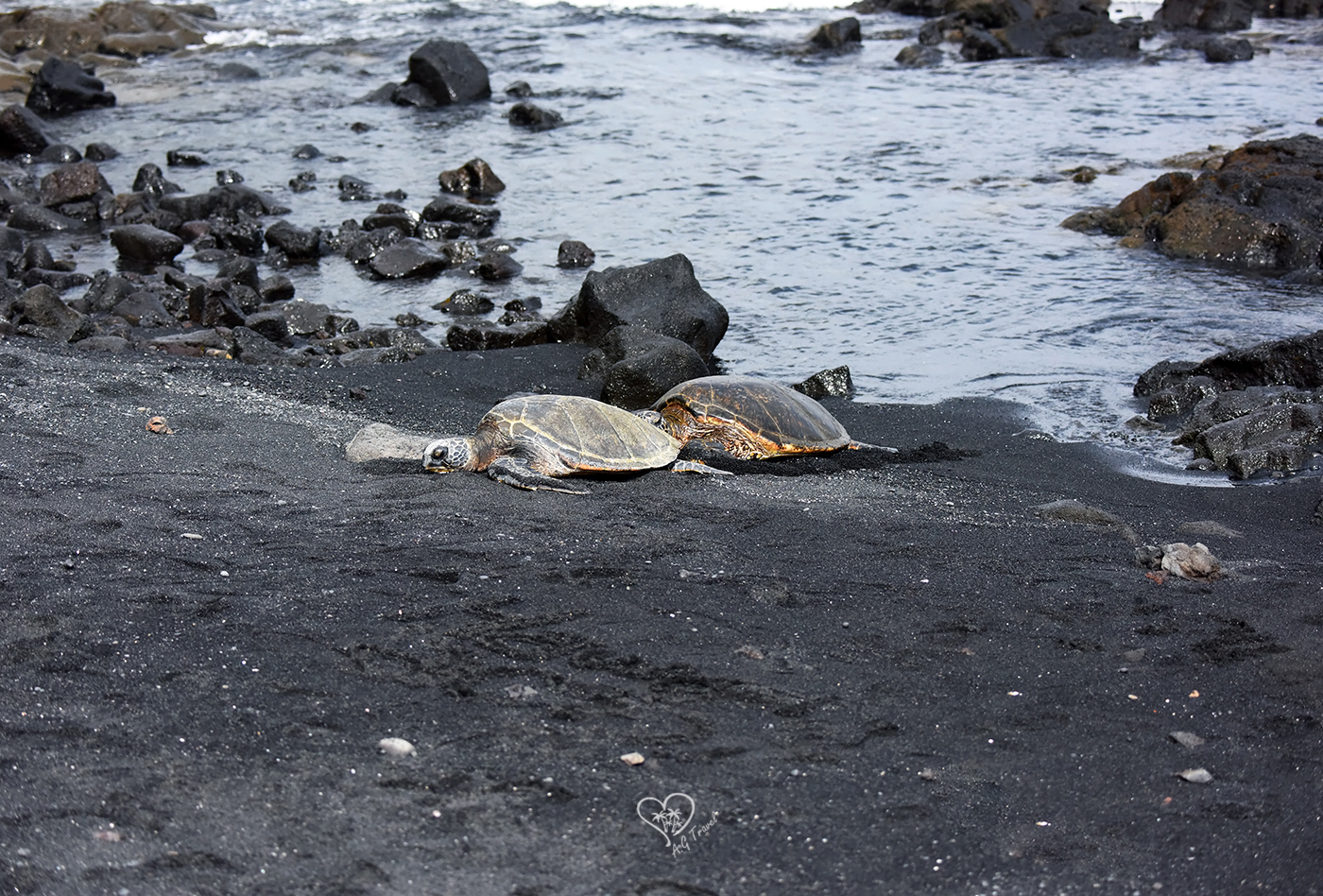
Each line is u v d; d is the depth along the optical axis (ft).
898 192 58.03
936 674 15.49
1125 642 16.69
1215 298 43.45
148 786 12.22
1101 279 45.91
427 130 73.20
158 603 16.37
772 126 72.54
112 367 30.60
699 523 21.21
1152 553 20.26
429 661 15.12
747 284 45.24
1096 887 11.41
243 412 27.32
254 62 93.91
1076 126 72.02
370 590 17.21
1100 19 100.48
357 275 48.06
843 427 28.84
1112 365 36.78
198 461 23.20
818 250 49.44
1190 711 14.78
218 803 12.00
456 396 32.53
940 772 13.21
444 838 11.65
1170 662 16.10
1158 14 113.09
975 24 106.93
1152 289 44.57
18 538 18.42
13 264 47.01
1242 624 17.34
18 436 23.62
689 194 58.13
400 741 13.19
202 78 87.86
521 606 16.88
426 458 23.34
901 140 68.64
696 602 17.29
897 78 87.92
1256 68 90.58
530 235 52.26
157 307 41.01
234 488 21.70
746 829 12.03
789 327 40.60
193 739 13.12
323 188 60.70
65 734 13.07
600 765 13.03
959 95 81.56
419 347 37.86
